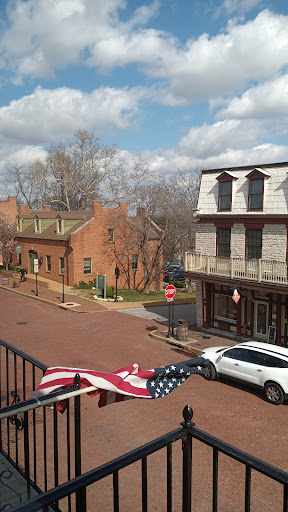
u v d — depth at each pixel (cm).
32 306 2994
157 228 4297
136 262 4238
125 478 891
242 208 2111
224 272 2152
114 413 1242
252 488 861
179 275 5028
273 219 1953
